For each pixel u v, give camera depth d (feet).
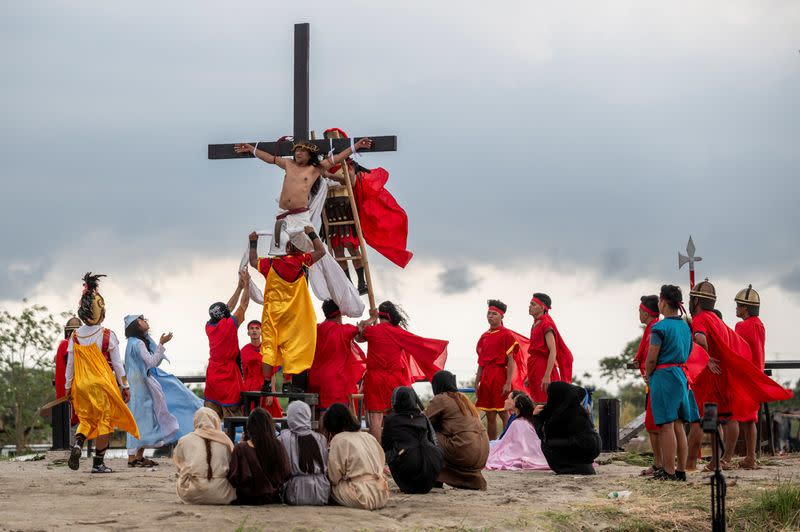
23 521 23.21
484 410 42.63
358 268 36.70
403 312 36.22
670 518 27.48
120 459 43.65
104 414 35.17
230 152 35.60
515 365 42.42
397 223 37.04
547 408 36.86
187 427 41.75
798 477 33.37
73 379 35.55
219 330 37.81
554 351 40.70
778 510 28.17
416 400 31.19
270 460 26.53
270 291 33.99
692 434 35.65
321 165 34.73
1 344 90.79
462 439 31.68
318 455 27.12
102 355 35.70
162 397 38.81
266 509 25.70
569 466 36.40
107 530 22.22
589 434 36.37
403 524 24.79
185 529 22.50
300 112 36.58
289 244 33.94
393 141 34.30
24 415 91.86
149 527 22.66
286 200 34.24
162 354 38.88
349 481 26.94
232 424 33.27
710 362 35.29
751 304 38.22
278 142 35.35
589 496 30.48
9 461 42.98
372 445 27.50
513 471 37.91
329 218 36.63
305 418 27.50
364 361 37.14
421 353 35.17
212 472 26.45
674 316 33.19
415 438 30.53
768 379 35.27
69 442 48.37
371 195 36.81
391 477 33.88
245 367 40.47
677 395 32.89
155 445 38.58
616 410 47.21
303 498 26.86
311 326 33.88
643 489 31.45
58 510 25.23
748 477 33.63
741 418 35.70
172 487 31.14
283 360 33.73
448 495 30.17
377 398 35.14
